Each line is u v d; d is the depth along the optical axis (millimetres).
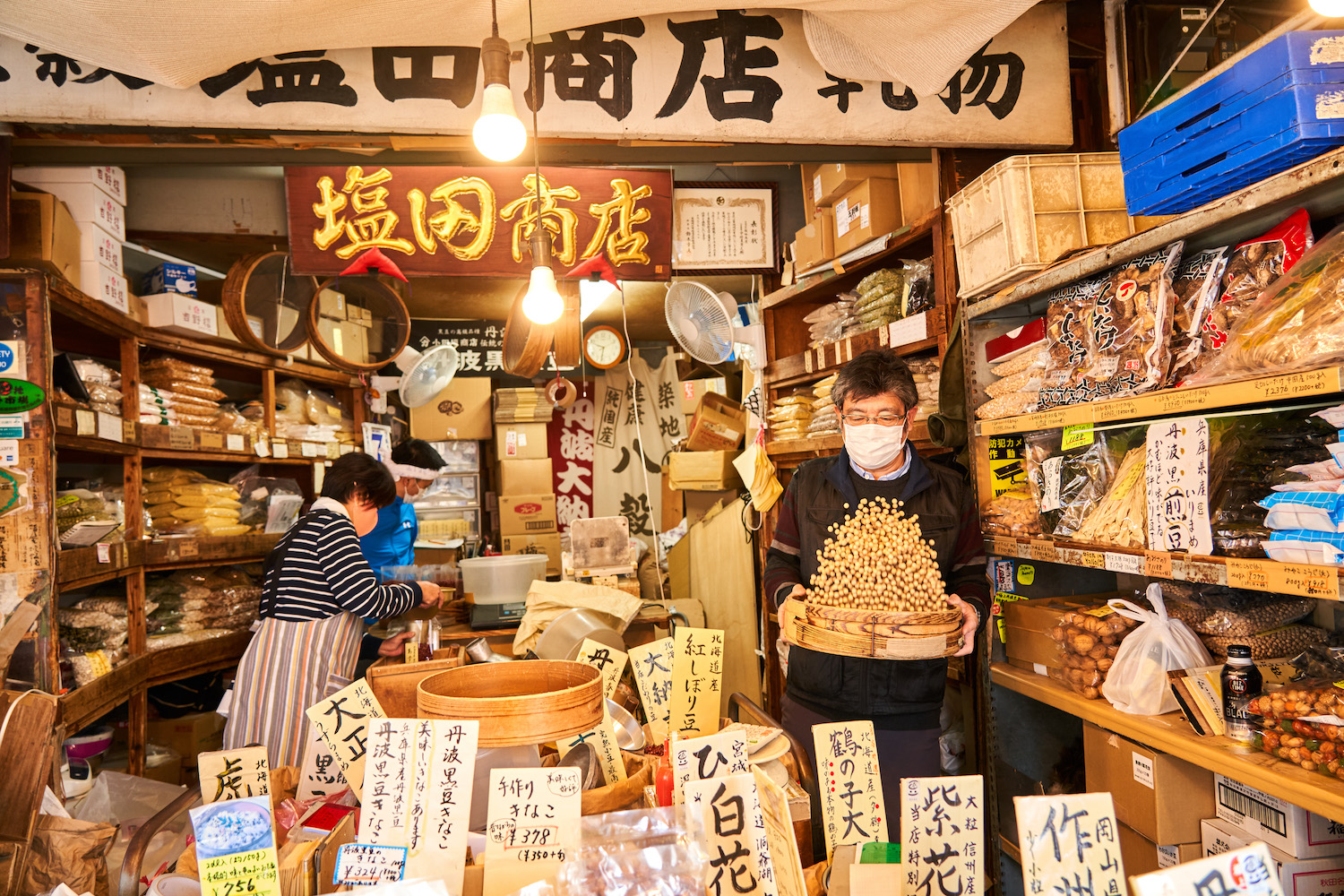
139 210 3545
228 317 3340
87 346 3273
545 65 2512
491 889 965
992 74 2689
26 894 1142
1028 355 2312
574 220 3139
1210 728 1706
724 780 933
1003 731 2375
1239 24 2572
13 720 1161
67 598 3197
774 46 2607
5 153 2385
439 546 5031
